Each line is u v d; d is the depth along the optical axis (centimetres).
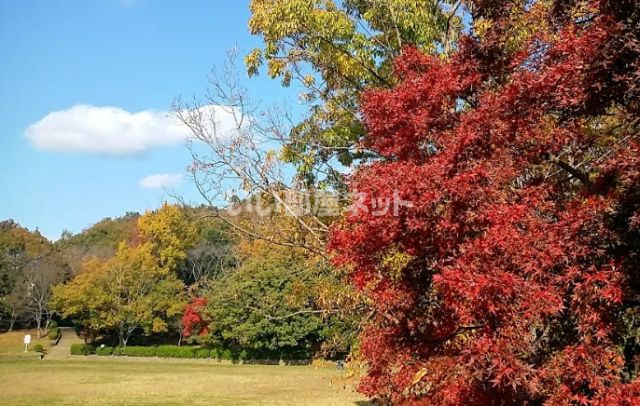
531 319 367
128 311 4975
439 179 425
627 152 415
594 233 393
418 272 497
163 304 5041
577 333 403
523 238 385
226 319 4281
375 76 1062
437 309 494
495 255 382
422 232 447
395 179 443
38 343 5525
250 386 2753
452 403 430
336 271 855
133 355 5009
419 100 533
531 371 365
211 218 1211
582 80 405
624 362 413
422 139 525
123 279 5038
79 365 4138
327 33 1047
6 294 5966
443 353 488
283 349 4459
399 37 1038
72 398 2295
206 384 2856
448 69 548
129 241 6450
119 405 2105
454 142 446
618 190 424
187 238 5534
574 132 461
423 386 525
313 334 4216
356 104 1077
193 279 5884
